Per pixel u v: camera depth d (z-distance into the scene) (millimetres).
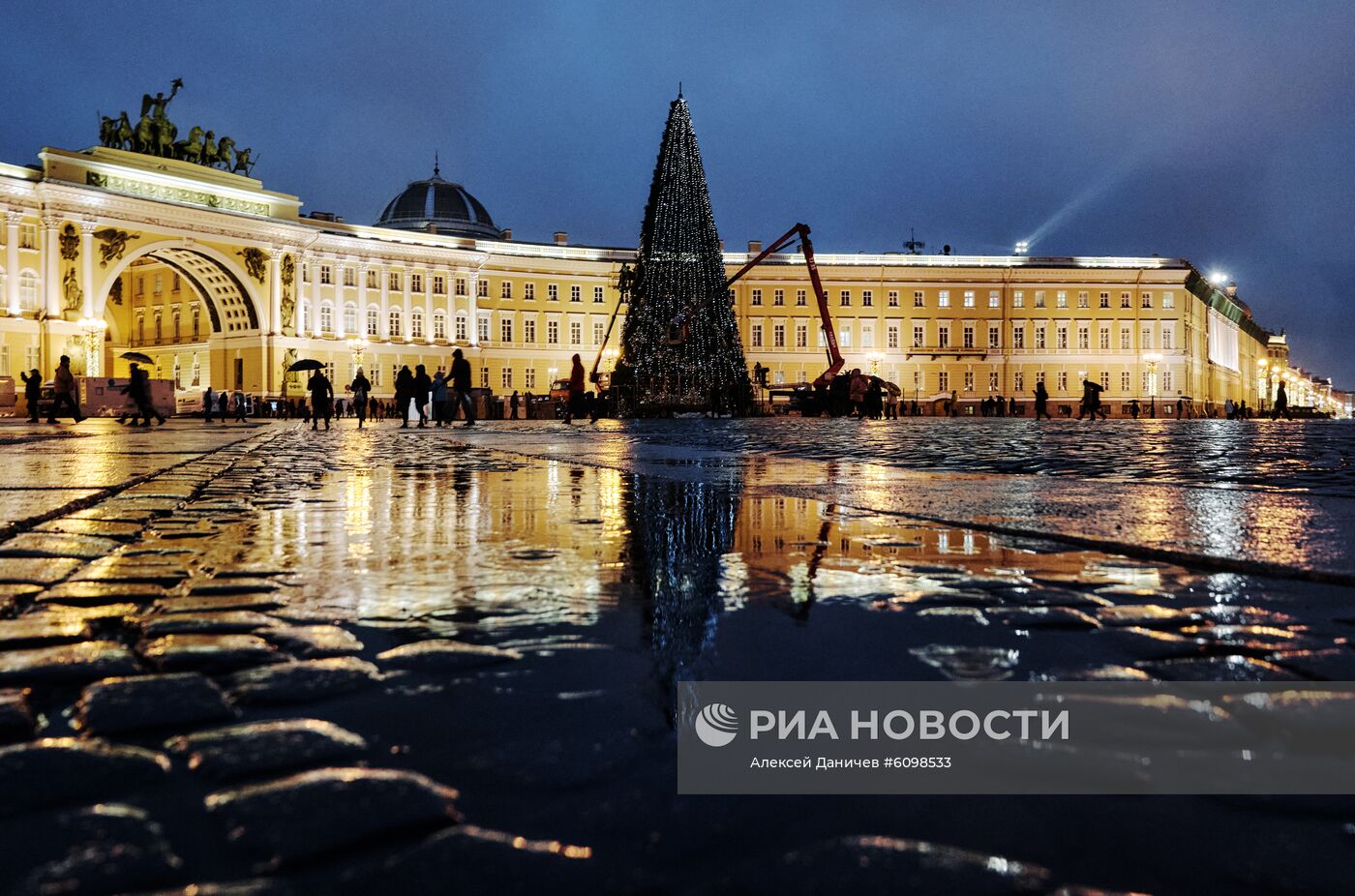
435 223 85375
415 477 8039
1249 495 6105
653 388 37625
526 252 76562
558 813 1358
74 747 1583
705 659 2188
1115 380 81188
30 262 56562
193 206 61812
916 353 79562
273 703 1869
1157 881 1172
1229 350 105562
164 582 3242
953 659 2174
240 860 1210
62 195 56594
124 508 5520
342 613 2723
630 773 1502
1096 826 1316
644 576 3318
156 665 2156
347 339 69812
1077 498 5914
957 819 1341
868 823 1327
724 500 5930
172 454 11508
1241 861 1221
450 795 1411
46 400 41156
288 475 8328
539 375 77188
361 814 1331
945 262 80188
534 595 2980
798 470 8562
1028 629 2492
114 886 1136
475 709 1818
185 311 73750
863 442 15031
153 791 1421
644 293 36812
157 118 63031
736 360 37469
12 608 2795
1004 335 80500
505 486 7109
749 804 1390
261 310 65750
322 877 1173
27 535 4352
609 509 5469
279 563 3635
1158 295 81375
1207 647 2285
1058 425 29938
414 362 72625
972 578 3262
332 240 68812
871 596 2943
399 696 1914
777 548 3979
